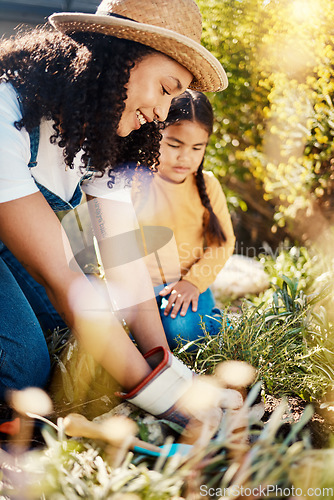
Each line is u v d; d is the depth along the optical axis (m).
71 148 1.50
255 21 3.56
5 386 1.61
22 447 1.44
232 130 4.08
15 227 1.46
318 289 2.47
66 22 1.55
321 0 3.19
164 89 1.56
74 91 1.48
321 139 3.27
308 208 3.58
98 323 1.47
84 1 3.89
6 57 1.57
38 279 1.53
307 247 3.71
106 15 1.56
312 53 3.30
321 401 1.73
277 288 2.22
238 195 4.23
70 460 1.31
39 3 3.84
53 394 1.73
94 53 1.49
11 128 1.51
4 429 1.46
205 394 1.50
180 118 2.26
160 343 1.84
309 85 3.39
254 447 1.21
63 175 1.78
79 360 1.74
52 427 1.49
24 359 1.61
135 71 1.52
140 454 1.33
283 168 3.74
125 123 1.61
